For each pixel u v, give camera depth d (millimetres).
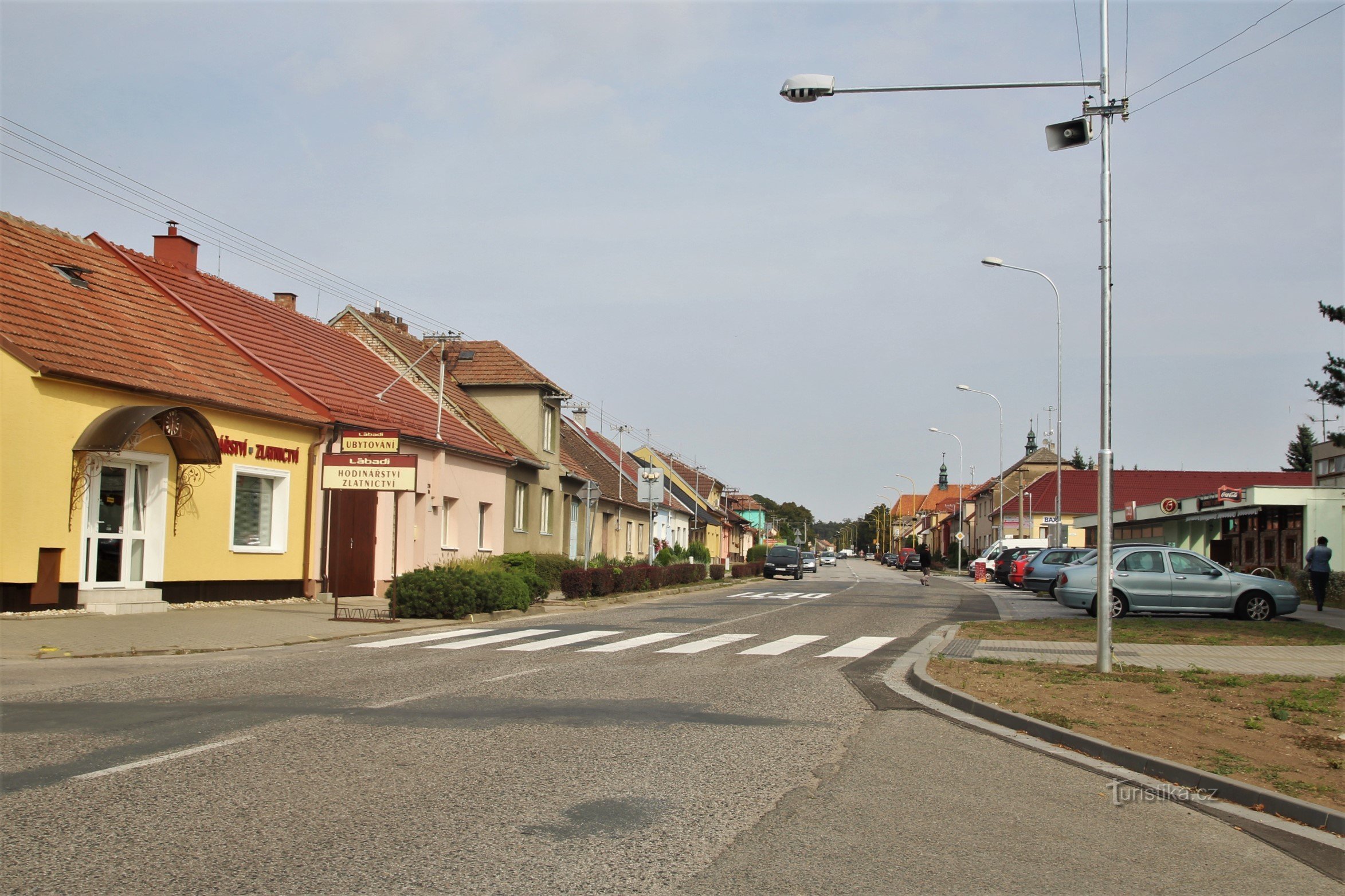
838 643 15641
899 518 182875
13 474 14625
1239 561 40500
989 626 18812
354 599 22469
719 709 9352
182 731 7793
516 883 4602
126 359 17281
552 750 7355
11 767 6570
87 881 4508
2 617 14289
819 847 5254
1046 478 77875
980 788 6633
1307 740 8016
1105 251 11977
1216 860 5273
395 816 5602
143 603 16734
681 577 35156
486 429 31688
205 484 18484
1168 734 8172
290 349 24781
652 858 4996
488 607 19609
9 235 18453
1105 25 11945
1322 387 31625
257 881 4555
